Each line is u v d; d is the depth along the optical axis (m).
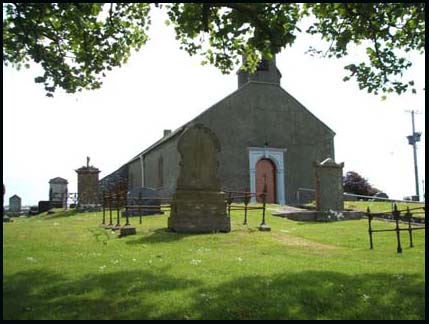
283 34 9.31
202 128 16.12
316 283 7.95
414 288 7.66
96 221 20.23
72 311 6.38
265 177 33.72
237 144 33.09
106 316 6.17
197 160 15.86
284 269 9.30
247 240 13.92
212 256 10.99
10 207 40.59
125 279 8.22
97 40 12.44
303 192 34.06
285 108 34.75
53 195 34.47
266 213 22.88
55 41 12.05
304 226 18.81
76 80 12.77
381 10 10.71
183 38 11.92
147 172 40.81
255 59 12.41
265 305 6.70
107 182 46.97
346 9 10.21
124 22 12.77
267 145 33.72
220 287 7.67
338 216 23.20
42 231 16.06
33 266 9.40
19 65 12.43
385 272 9.05
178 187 15.67
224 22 9.67
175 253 11.41
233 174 32.62
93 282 7.96
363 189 41.25
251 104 33.91
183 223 15.30
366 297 7.08
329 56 11.81
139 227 16.50
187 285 7.80
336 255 11.66
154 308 6.52
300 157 34.53
